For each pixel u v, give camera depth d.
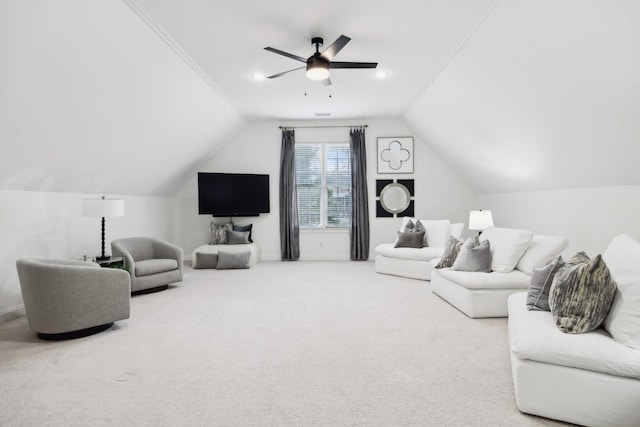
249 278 5.24
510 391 2.06
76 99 3.19
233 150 6.92
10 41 2.38
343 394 2.04
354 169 6.78
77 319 2.85
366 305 3.82
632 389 1.63
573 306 1.96
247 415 1.84
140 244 4.73
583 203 3.98
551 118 3.44
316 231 6.95
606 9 2.19
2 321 3.32
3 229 3.38
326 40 3.49
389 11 2.98
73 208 4.26
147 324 3.22
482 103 4.14
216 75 4.39
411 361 2.45
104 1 2.63
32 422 1.78
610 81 2.60
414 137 6.83
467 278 3.45
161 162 5.41
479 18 3.05
